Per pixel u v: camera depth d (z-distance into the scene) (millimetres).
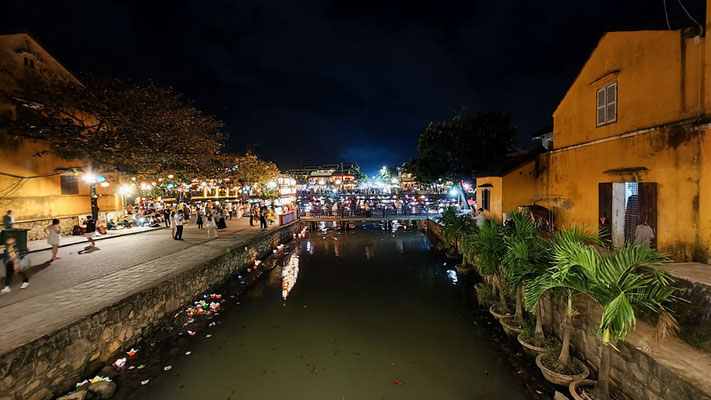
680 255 7344
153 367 7492
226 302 11766
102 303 7562
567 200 11500
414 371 7305
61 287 8906
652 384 4812
